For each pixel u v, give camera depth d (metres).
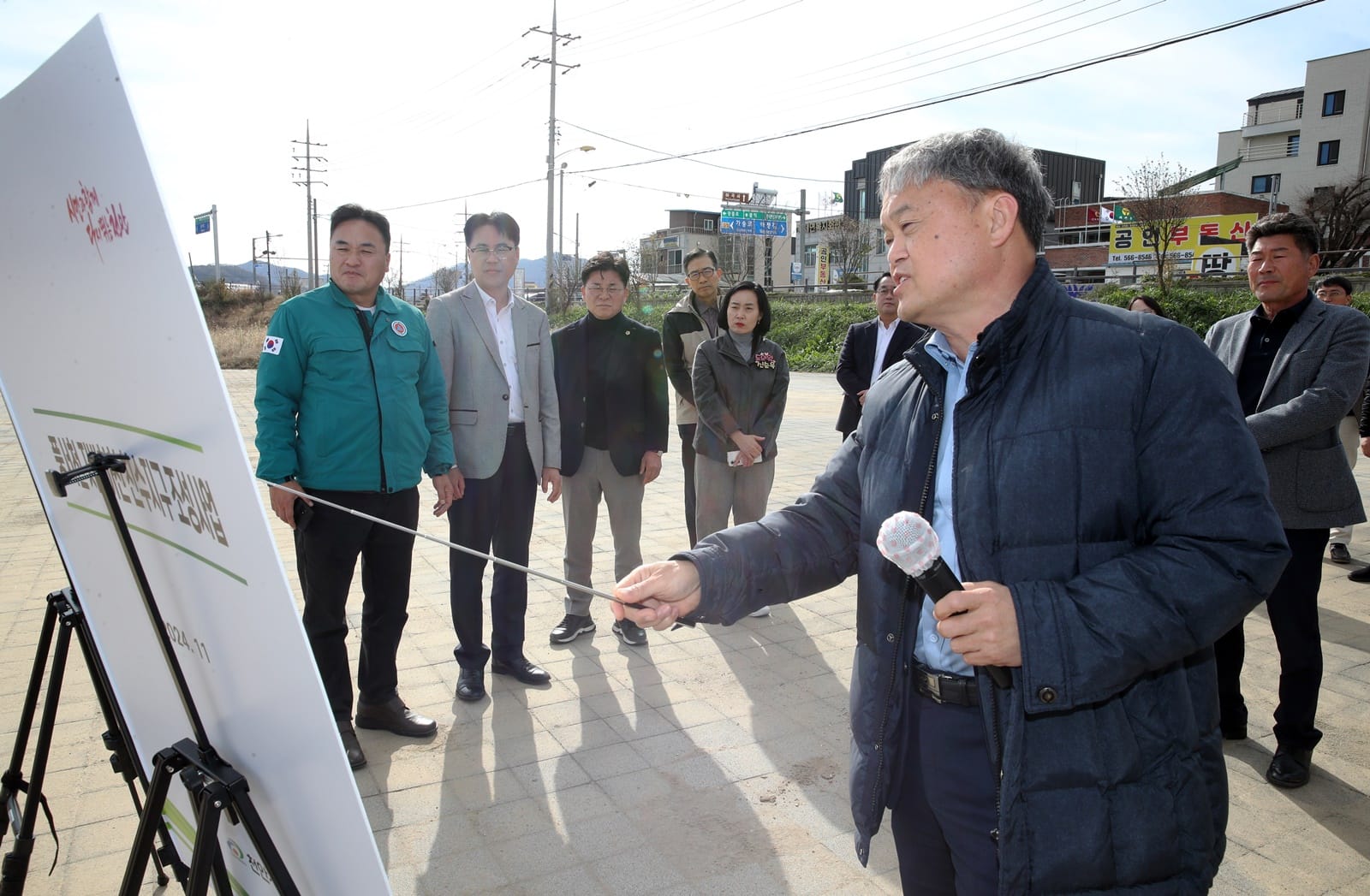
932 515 1.56
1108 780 1.36
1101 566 1.33
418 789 2.99
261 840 1.30
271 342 2.96
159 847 2.25
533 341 3.93
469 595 3.71
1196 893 1.41
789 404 16.17
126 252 1.13
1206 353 1.38
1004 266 1.47
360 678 3.42
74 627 1.93
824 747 3.30
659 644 4.35
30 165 1.31
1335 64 41.59
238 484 1.08
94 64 1.07
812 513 1.81
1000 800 1.36
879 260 47.22
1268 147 44.94
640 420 4.35
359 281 3.07
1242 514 1.29
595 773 3.10
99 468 1.33
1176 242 29.72
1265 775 3.08
